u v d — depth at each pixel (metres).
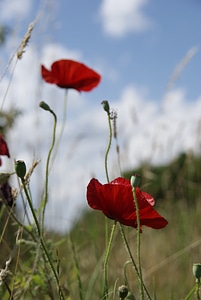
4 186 0.88
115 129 0.92
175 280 1.35
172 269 1.39
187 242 1.51
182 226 1.62
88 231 1.39
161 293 1.24
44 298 1.00
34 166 0.78
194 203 1.85
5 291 0.98
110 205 0.68
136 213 0.64
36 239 0.84
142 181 1.71
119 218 0.68
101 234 1.47
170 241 1.53
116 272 1.16
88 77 1.08
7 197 0.89
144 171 1.61
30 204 0.69
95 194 0.68
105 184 0.66
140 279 0.65
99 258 1.28
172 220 1.78
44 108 0.83
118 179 0.72
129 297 0.67
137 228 0.66
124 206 0.67
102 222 1.53
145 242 1.53
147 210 0.66
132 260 0.67
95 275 1.16
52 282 0.97
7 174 0.76
